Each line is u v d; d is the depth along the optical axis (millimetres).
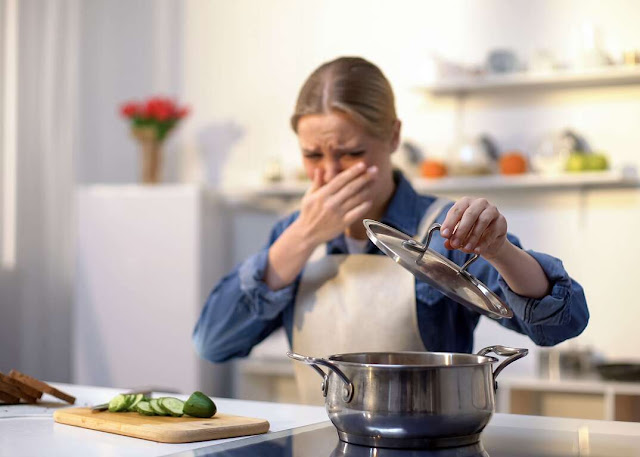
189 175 4023
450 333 1659
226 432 1111
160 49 4086
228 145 3961
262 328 1802
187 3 4043
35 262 4039
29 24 4008
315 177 1704
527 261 1325
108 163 4148
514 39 3432
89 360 3662
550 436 1090
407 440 987
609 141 3285
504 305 1103
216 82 3986
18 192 3984
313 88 1648
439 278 1074
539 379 2873
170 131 3791
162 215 3588
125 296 3625
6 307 3965
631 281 3258
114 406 1244
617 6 3295
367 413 993
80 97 4121
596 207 3312
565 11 3357
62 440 1093
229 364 3760
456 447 1010
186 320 3537
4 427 1198
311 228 1657
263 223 3871
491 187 3350
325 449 1001
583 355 3117
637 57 3145
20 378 1406
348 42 3729
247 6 3930
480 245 1200
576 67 3201
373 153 1659
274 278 1693
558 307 1347
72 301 4086
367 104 1617
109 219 3662
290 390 3365
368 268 1702
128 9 4137
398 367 979
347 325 1677
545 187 3375
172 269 3566
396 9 3637
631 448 1005
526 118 3406
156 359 3572
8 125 3979
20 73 3980
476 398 1000
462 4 3520
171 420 1165
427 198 1762
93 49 4152
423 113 3568
